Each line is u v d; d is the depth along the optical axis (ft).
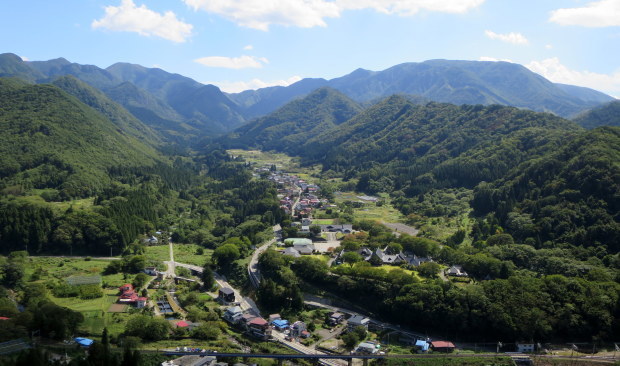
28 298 618.85
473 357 516.73
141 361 458.50
